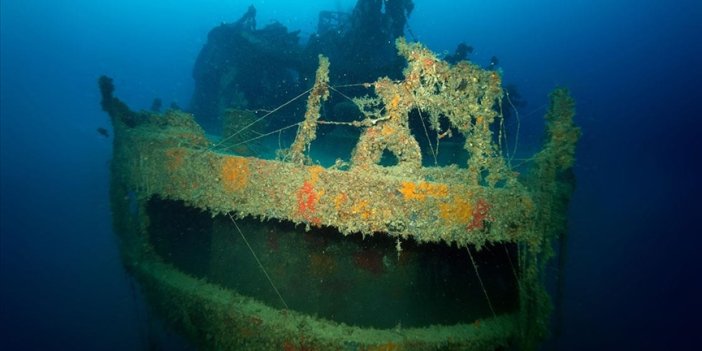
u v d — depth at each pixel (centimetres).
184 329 531
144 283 583
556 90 398
